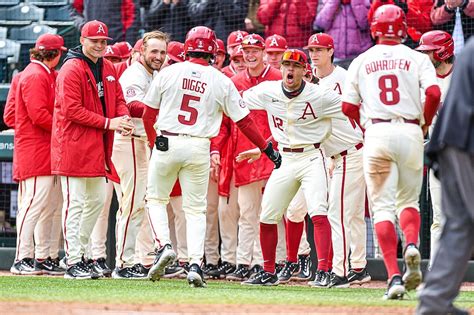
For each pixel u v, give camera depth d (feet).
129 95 108.58
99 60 105.91
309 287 100.01
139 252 113.50
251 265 114.42
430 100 79.30
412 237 77.56
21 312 64.59
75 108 102.42
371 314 65.92
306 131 98.53
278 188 99.40
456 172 54.60
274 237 101.19
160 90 92.53
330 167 106.22
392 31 81.35
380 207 79.71
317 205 99.19
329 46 106.22
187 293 83.61
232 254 116.88
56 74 116.67
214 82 92.79
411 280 75.87
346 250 102.83
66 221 104.88
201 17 138.41
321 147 100.27
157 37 109.09
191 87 92.17
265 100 99.14
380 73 80.53
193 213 93.76
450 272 55.11
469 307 75.46
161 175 93.20
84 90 103.50
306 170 98.89
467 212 54.85
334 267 102.42
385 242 78.84
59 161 103.86
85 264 106.73
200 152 92.48
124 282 100.32
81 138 103.60
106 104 106.01
